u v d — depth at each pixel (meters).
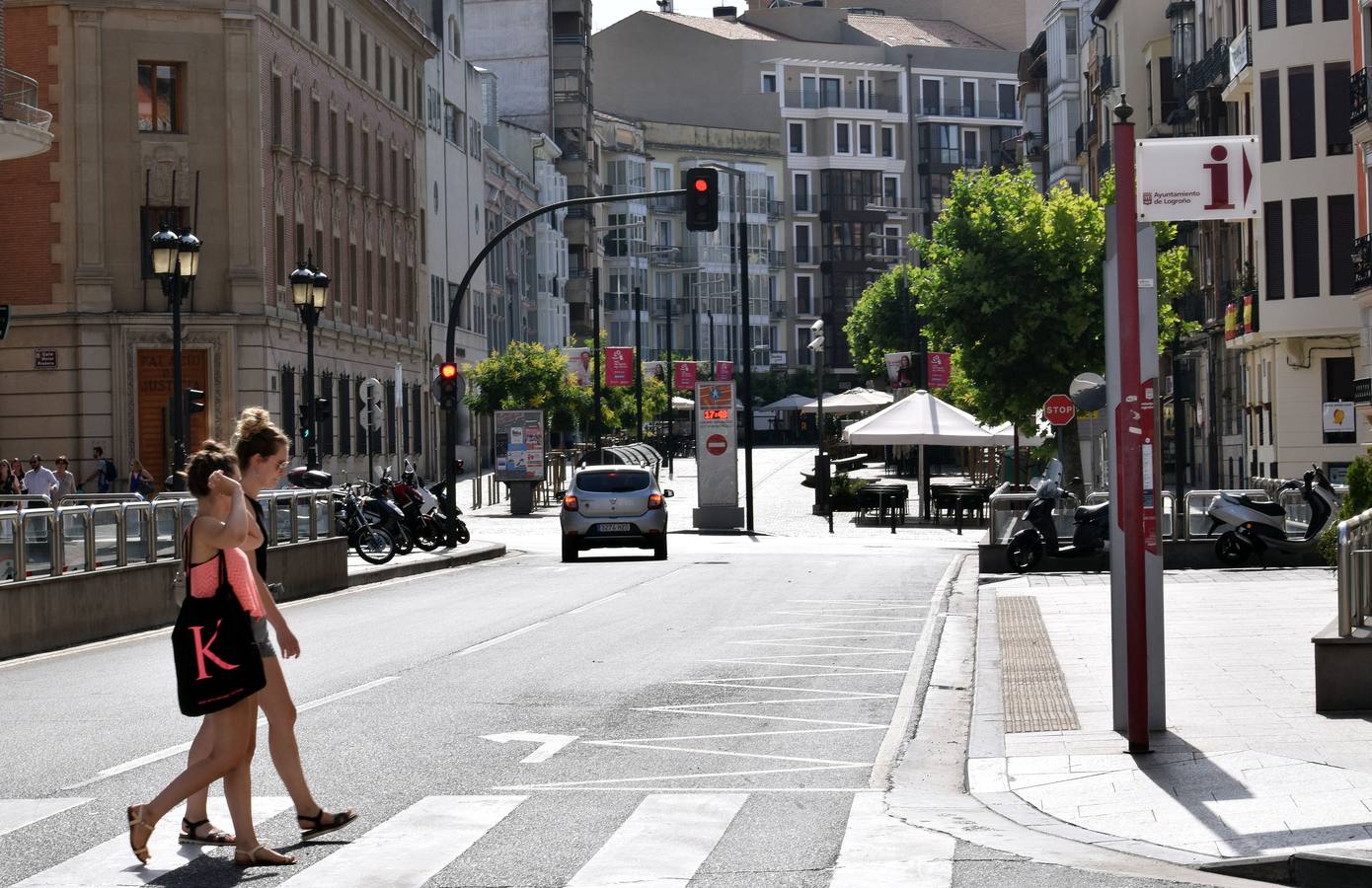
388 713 20.41
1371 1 58.25
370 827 14.00
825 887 11.76
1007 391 77.75
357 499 49.72
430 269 121.38
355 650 27.34
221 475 13.10
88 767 16.95
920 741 18.64
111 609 30.94
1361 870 11.68
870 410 121.19
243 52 81.12
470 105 135.00
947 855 12.73
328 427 92.81
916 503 94.19
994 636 28.19
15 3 78.75
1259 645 25.02
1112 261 17.22
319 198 91.94
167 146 80.00
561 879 12.11
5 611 27.38
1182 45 92.00
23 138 55.50
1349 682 18.67
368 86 102.44
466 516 88.31
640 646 27.88
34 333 78.62
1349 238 69.62
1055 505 44.09
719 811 14.66
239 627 12.85
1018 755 16.80
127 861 12.84
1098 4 109.19
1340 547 19.00
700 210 54.22
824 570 47.62
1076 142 123.56
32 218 78.75
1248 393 79.69
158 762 17.17
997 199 77.56
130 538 31.98
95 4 78.94
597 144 190.88
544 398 113.50
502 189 147.12
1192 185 17.02
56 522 29.28
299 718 20.03
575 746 18.17
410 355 112.50
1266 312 71.06
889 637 29.33
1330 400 71.94
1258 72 71.12
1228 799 14.25
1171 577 39.53
